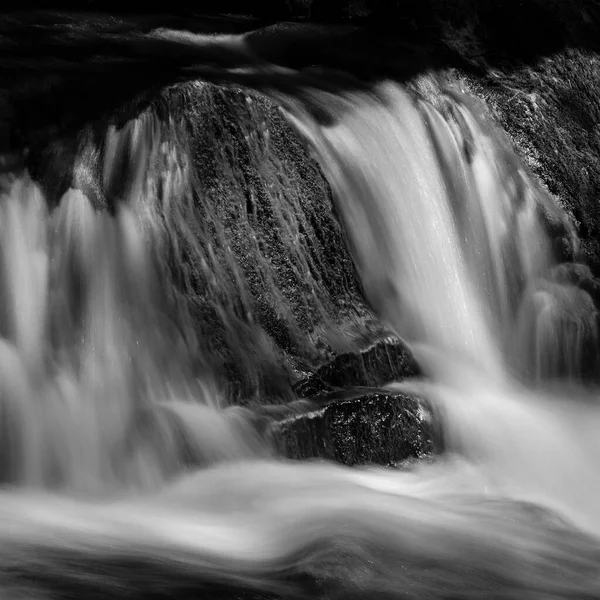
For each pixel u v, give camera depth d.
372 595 7.46
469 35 16.67
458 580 7.96
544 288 14.84
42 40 13.43
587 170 16.39
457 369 12.77
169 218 10.83
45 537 7.91
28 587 6.72
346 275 12.10
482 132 15.23
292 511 8.98
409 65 15.24
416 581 7.81
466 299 13.67
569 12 17.72
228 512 8.98
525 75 16.53
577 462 12.02
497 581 8.08
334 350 11.38
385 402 10.94
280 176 11.86
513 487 11.09
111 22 15.43
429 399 11.55
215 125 11.48
